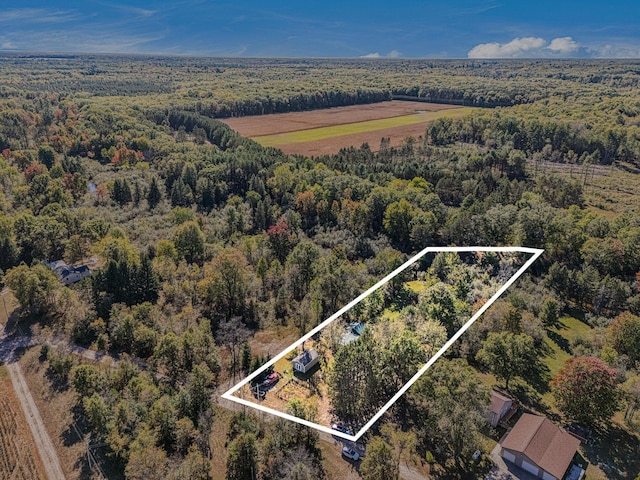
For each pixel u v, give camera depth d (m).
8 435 59.09
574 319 84.31
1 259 96.62
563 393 59.53
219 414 60.88
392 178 143.75
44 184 132.50
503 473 53.34
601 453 56.19
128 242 102.19
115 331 74.00
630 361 69.94
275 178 142.38
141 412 57.50
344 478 52.22
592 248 96.50
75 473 53.75
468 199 124.88
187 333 69.19
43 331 78.56
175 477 48.97
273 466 52.88
